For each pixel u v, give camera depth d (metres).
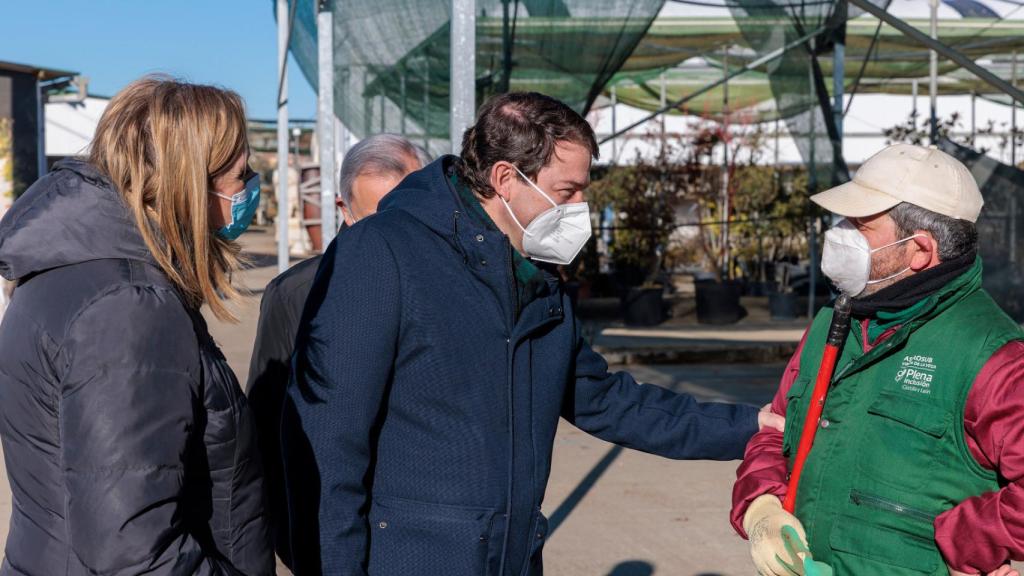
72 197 1.63
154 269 1.66
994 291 8.94
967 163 9.20
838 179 11.41
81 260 1.62
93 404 1.53
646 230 14.28
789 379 2.43
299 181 25.14
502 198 2.08
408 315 1.98
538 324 2.07
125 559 1.52
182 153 1.68
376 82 8.48
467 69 3.75
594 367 2.46
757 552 2.12
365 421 1.94
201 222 1.71
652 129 16.81
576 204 2.08
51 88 26.78
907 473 1.98
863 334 2.14
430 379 1.99
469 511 1.98
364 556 1.94
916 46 13.76
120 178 1.65
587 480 5.70
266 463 2.67
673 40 12.34
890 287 2.07
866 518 2.02
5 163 24.77
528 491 2.04
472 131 2.11
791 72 11.48
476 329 2.00
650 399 2.55
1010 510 1.86
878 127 19.94
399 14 7.26
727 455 2.53
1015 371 1.91
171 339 1.60
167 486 1.57
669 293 17.22
